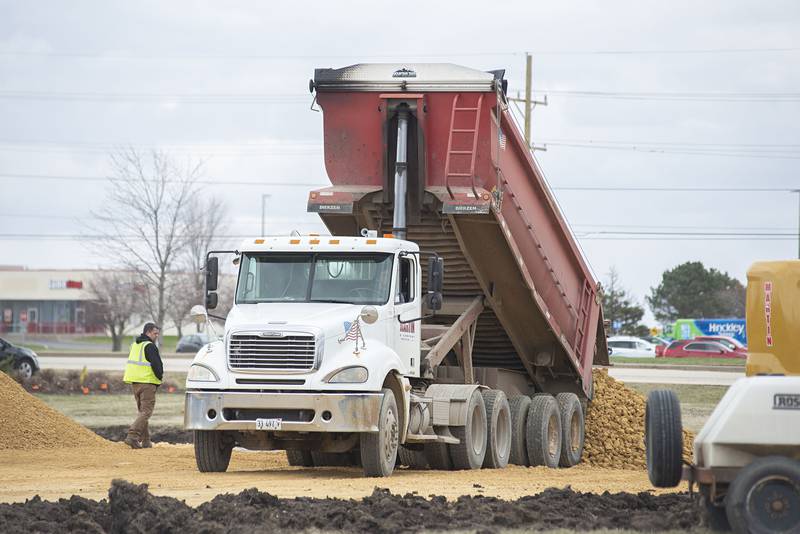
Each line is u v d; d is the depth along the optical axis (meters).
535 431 36.31
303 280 28.72
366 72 31.98
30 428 36.78
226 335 27.20
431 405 31.11
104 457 33.47
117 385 74.62
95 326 198.25
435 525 17.83
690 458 38.84
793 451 15.88
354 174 32.97
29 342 175.75
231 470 30.70
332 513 18.31
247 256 29.19
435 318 34.84
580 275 37.97
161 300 102.81
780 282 19.19
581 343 39.03
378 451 26.95
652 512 19.45
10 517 18.14
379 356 27.31
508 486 25.75
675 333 162.25
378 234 33.84
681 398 67.19
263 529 17.36
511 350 38.12
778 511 15.50
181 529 17.44
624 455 41.16
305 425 26.42
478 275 34.12
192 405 27.03
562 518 18.55
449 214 31.47
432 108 31.78
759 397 15.82
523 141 33.38
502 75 31.41
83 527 17.70
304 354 26.62
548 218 35.50
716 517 17.06
